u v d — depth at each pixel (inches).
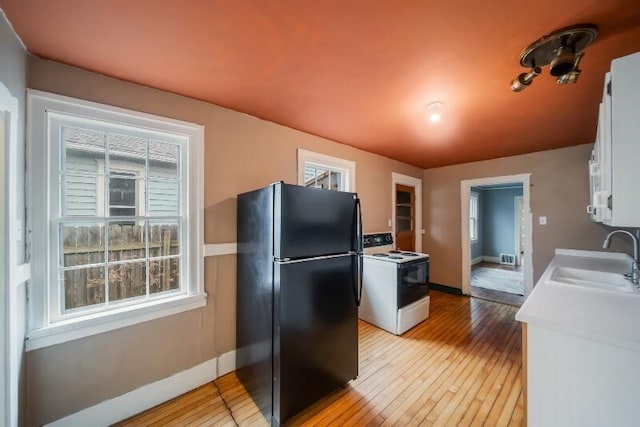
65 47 54.5
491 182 160.4
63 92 60.5
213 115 84.1
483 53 56.0
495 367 89.7
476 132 109.6
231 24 47.6
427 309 132.3
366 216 144.1
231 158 88.4
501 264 287.0
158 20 46.5
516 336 113.1
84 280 66.1
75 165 64.7
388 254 139.4
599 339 41.3
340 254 76.7
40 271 57.7
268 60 59.4
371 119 95.5
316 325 70.2
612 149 44.3
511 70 62.8
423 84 69.9
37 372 56.9
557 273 92.6
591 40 50.3
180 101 77.5
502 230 296.2
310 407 71.0
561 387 45.0
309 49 55.2
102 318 64.0
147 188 74.5
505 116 91.6
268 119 96.3
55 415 58.9
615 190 43.8
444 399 74.1
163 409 70.4
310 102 81.7
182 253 79.9
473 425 64.9
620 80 43.6
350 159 133.3
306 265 68.1
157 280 77.2
